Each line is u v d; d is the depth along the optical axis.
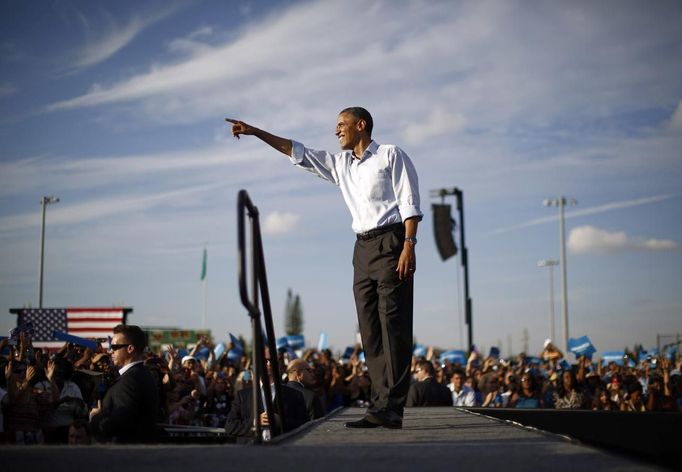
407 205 4.40
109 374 9.15
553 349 20.47
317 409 8.04
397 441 3.26
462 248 31.98
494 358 18.94
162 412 9.56
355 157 4.62
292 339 22.77
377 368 4.47
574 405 13.30
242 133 4.66
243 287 3.07
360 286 4.57
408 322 4.43
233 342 15.85
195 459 2.44
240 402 6.41
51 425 7.90
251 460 2.45
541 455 2.64
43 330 17.19
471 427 4.23
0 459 2.39
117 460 2.40
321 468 2.32
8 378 7.83
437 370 16.25
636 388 15.02
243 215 3.10
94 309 17.38
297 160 4.65
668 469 2.35
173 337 27.23
